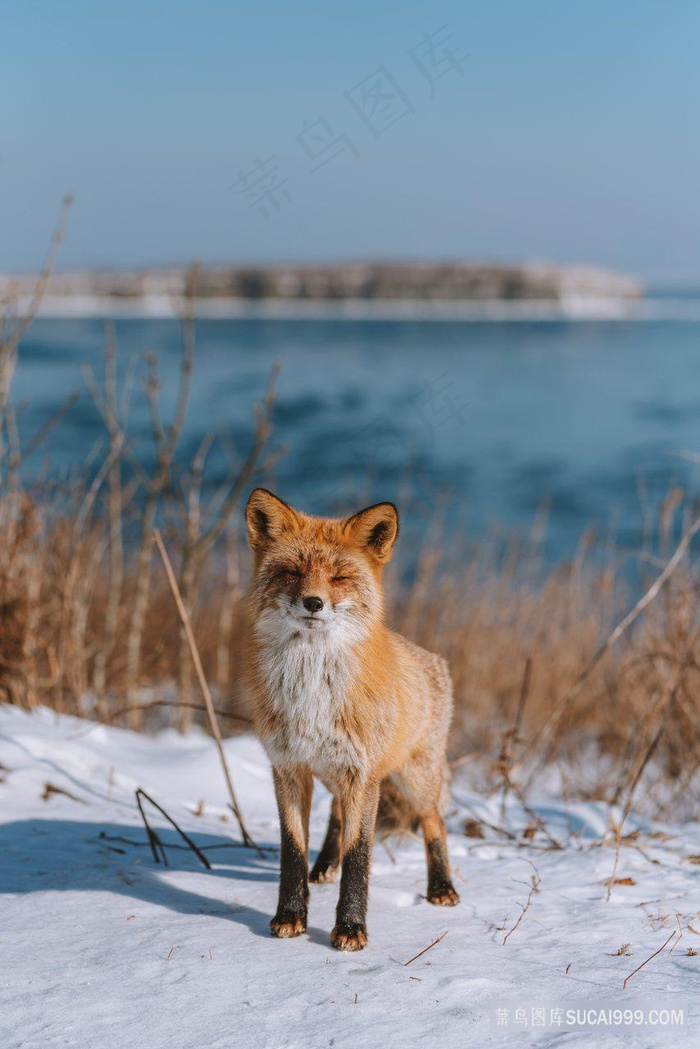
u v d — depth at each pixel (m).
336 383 70.50
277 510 6.80
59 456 37.75
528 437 51.62
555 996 5.15
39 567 12.13
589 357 107.38
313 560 6.53
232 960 5.69
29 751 9.90
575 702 15.48
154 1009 4.98
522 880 7.74
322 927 6.45
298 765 6.62
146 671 15.08
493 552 21.88
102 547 13.72
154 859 7.72
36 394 58.91
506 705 16.12
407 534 23.25
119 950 5.80
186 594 13.44
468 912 6.82
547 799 12.09
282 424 51.09
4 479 12.12
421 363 91.44
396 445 46.84
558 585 18.25
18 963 5.55
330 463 40.56
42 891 6.82
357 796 6.48
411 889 7.45
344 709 6.45
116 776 9.89
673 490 14.16
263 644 6.63
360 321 174.38
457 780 13.35
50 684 12.12
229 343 109.56
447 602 17.50
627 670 14.16
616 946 5.99
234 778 10.75
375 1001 5.10
